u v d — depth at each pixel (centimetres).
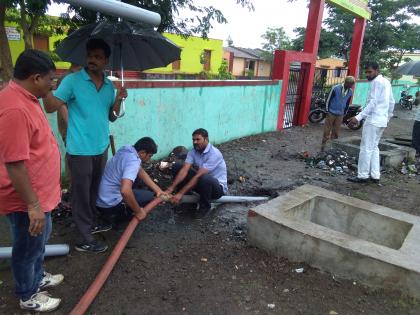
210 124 788
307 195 428
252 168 674
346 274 319
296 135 1014
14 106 200
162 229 407
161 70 2555
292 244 343
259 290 306
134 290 296
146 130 629
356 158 739
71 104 321
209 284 311
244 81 864
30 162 216
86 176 326
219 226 424
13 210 224
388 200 554
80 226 338
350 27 2050
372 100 586
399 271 295
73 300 280
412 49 2280
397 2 2098
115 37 341
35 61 206
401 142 897
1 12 654
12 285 290
